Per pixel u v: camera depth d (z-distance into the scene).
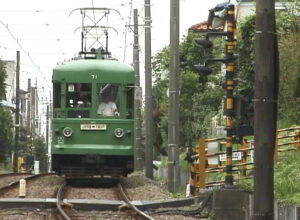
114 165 98.88
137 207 72.50
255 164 39.34
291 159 74.94
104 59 102.44
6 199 73.38
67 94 96.56
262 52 39.28
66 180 103.31
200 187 80.25
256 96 39.44
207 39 65.25
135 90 98.06
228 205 63.50
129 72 97.81
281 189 63.66
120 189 90.56
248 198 62.84
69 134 95.56
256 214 39.19
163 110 179.75
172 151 94.75
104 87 96.88
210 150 81.56
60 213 64.81
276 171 71.69
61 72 96.88
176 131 94.62
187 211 69.94
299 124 93.69
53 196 83.75
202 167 80.25
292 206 51.59
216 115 153.38
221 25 67.12
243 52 108.19
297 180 64.19
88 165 98.62
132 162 97.56
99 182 105.44
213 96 154.88
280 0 118.06
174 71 94.69
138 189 95.50
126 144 96.31
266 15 39.34
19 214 66.44
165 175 137.38
